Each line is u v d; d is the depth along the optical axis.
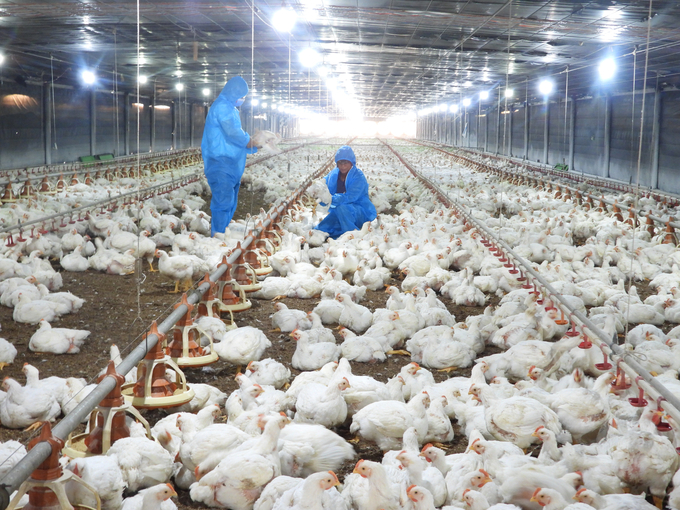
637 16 13.00
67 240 12.54
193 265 10.02
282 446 4.92
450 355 7.45
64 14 14.42
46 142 25.12
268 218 13.66
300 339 7.30
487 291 11.26
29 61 22.39
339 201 16.23
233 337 7.15
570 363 7.04
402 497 4.30
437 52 21.89
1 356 6.94
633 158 25.95
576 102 33.50
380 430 5.35
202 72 28.69
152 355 5.93
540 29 15.48
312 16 15.12
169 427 5.29
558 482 4.44
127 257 11.65
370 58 24.58
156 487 4.06
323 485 4.04
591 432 5.58
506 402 5.50
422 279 11.04
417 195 24.78
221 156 13.83
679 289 10.28
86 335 7.70
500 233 14.69
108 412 5.00
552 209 20.62
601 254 12.93
